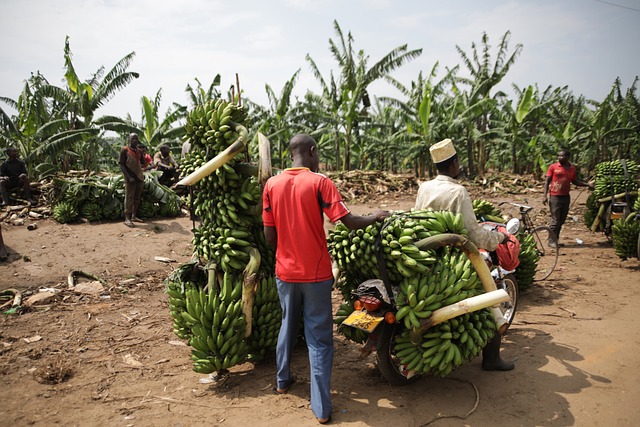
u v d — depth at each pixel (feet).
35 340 14.60
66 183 31.40
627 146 86.22
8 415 10.36
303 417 10.35
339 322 12.66
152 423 10.14
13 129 41.73
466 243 11.23
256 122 66.13
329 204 10.10
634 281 20.24
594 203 27.96
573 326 15.40
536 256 18.89
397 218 11.40
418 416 10.34
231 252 12.46
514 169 71.92
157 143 55.98
